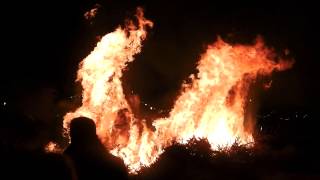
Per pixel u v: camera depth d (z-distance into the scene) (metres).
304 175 8.23
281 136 11.20
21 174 7.94
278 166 8.71
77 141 4.75
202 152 9.02
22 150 9.11
